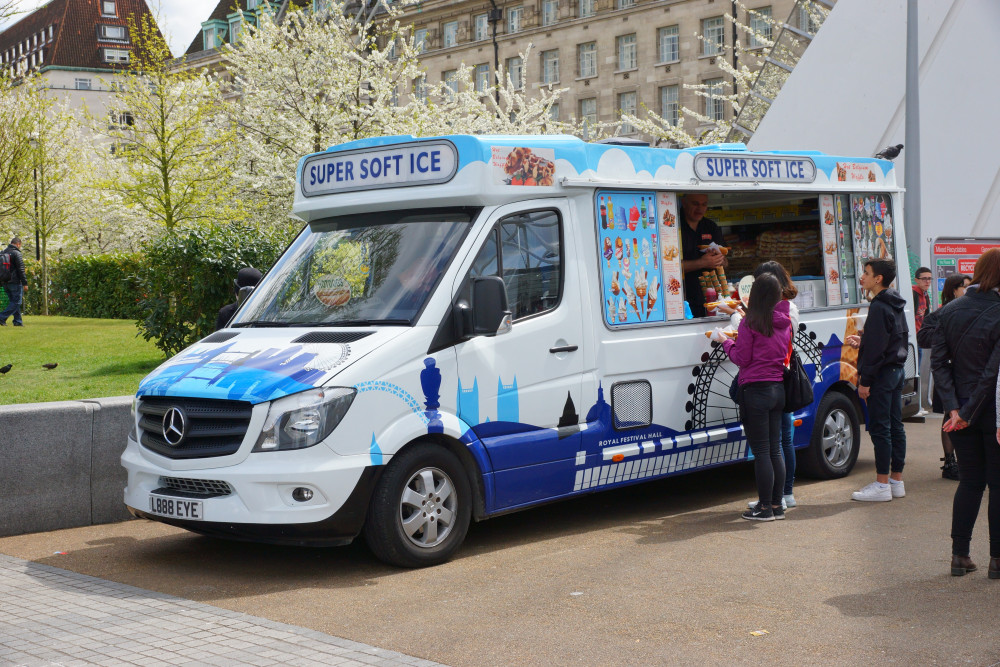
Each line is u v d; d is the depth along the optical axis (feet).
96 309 96.32
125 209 108.37
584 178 26.58
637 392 27.43
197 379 22.44
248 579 22.25
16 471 26.63
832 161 33.73
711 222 31.63
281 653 16.93
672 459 28.37
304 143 94.68
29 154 80.89
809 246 33.91
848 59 63.87
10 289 79.56
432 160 24.80
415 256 24.34
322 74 97.50
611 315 26.99
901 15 62.23
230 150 99.09
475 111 111.45
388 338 22.58
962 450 20.94
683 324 28.81
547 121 125.18
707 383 29.43
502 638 17.78
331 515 21.36
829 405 32.65
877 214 35.37
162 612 19.45
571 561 23.27
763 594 20.08
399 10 108.78
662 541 25.02
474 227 24.30
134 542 25.98
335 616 19.26
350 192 26.14
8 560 24.08
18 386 41.09
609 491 32.50
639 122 138.00
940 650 16.55
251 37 100.42
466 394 23.53
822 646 16.93
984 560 22.30
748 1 173.47
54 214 121.80
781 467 27.07
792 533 25.40
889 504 28.58
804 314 32.09
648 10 186.80
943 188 61.46
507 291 24.66
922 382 46.88
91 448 27.91
